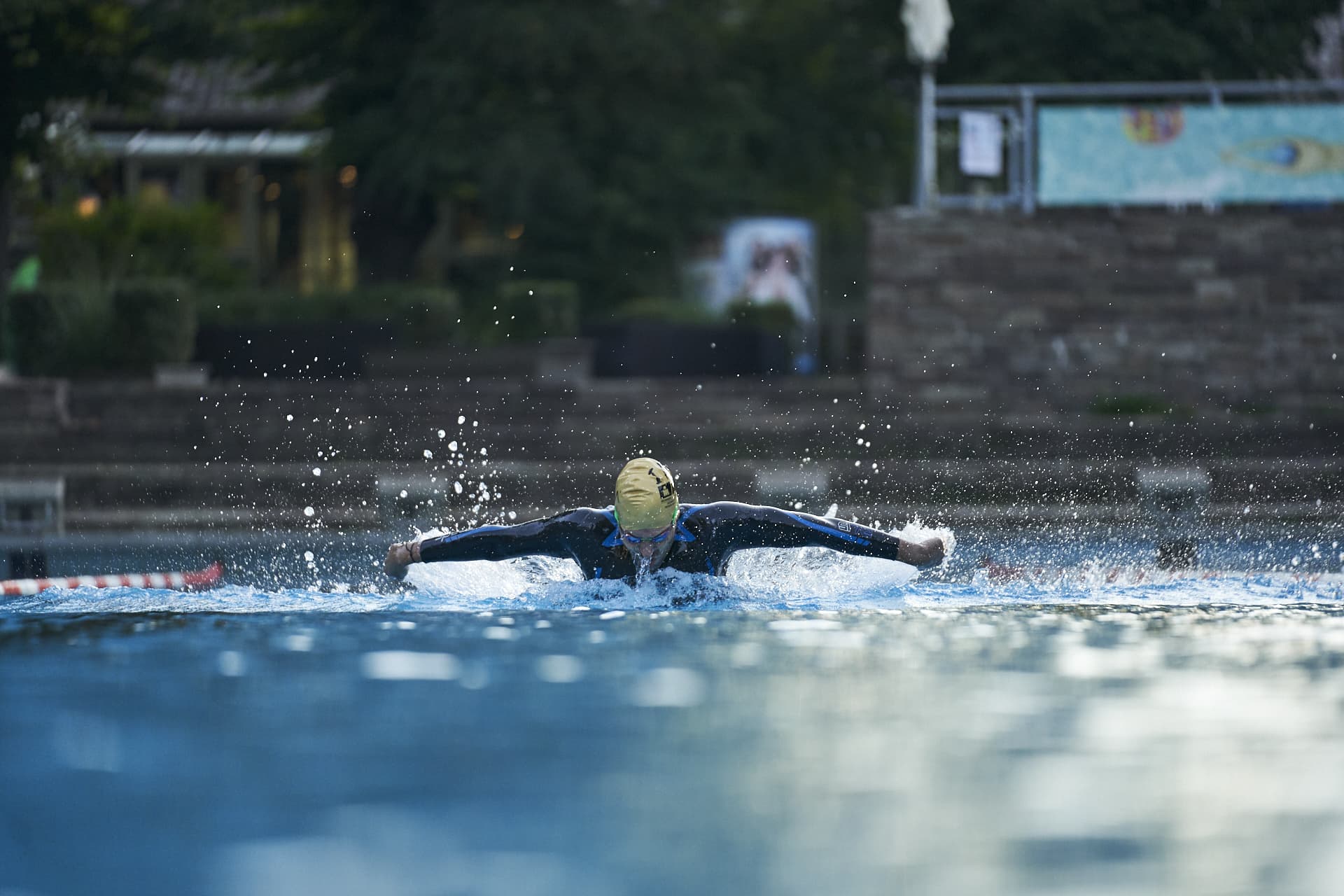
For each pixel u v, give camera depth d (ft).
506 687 58.90
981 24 312.29
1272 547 144.56
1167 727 50.29
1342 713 52.29
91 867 35.37
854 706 54.24
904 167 418.72
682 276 362.74
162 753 47.26
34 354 260.83
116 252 310.86
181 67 431.02
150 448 238.68
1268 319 252.21
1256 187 245.24
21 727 51.39
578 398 250.16
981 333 252.62
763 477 163.53
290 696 57.11
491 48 314.35
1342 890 32.71
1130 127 247.50
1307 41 299.38
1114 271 252.42
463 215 429.79
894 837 37.32
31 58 288.92
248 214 438.81
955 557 130.82
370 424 242.58
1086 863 34.99
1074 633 74.95
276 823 39.14
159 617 84.23
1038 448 224.74
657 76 335.88
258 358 280.10
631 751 47.06
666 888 33.42
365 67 341.41
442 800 41.24
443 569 97.96
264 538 172.45
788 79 390.83
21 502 174.91
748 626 78.43
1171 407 242.37
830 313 447.42
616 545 91.30
